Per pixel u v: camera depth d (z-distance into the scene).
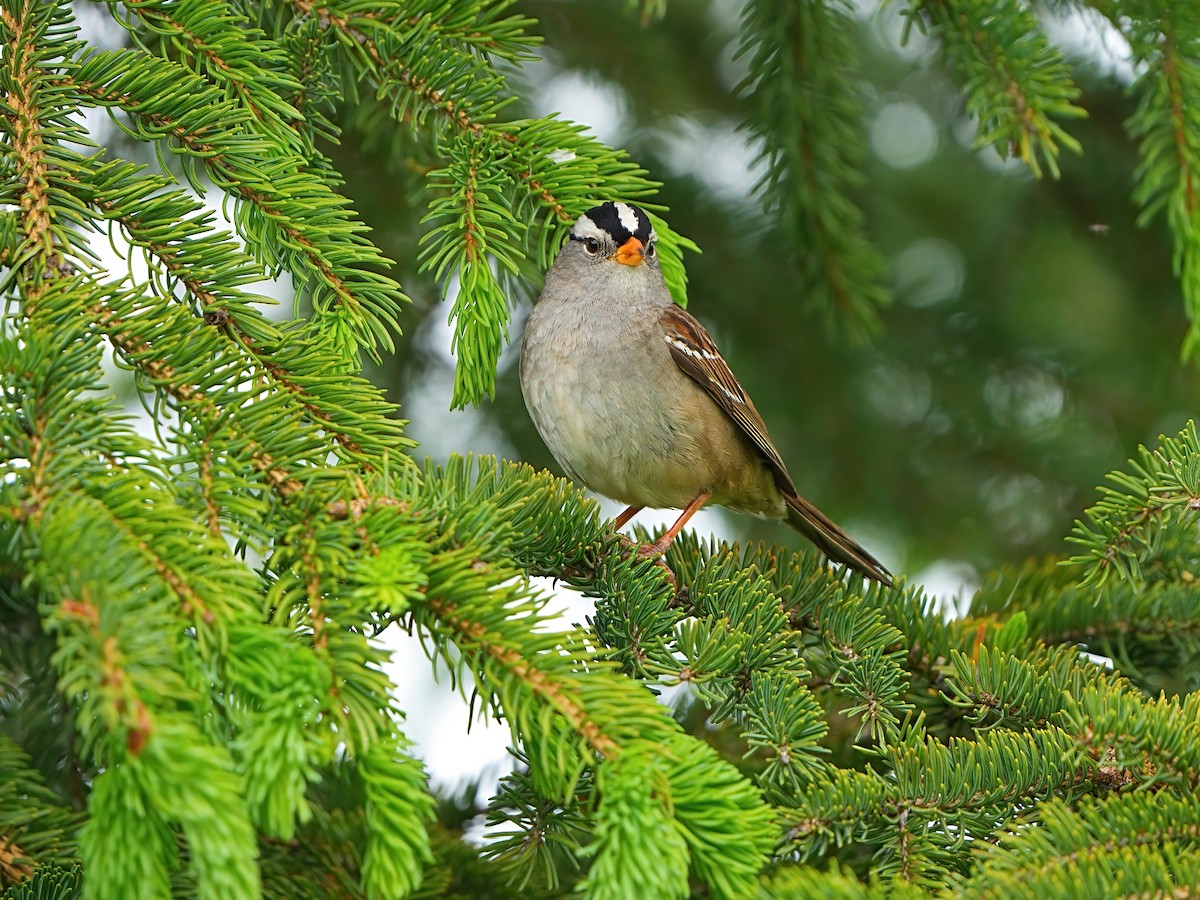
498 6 6.91
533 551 6.39
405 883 3.83
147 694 3.66
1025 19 7.07
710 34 11.39
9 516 4.13
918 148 11.70
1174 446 6.24
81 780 6.49
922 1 7.46
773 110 8.80
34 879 4.95
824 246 9.27
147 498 4.30
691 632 5.77
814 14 8.36
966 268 11.57
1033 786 5.40
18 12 5.73
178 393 5.03
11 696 6.62
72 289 5.09
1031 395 11.48
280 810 3.76
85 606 3.69
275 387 5.16
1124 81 10.68
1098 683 6.12
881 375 11.40
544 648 4.53
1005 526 11.01
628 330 8.26
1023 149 6.89
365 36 6.75
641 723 4.35
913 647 7.12
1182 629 7.28
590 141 7.03
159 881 3.71
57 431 4.46
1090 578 6.32
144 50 6.04
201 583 4.10
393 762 3.99
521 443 10.68
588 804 4.73
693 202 10.97
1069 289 11.35
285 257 6.05
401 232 9.85
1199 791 5.14
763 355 11.21
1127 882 4.44
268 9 7.07
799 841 5.25
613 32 10.65
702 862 4.20
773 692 5.62
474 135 6.92
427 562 4.59
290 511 4.69
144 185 5.60
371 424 5.46
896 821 5.29
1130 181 11.12
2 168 5.41
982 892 4.48
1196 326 7.27
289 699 3.95
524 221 7.08
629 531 8.78
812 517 8.91
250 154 5.98
